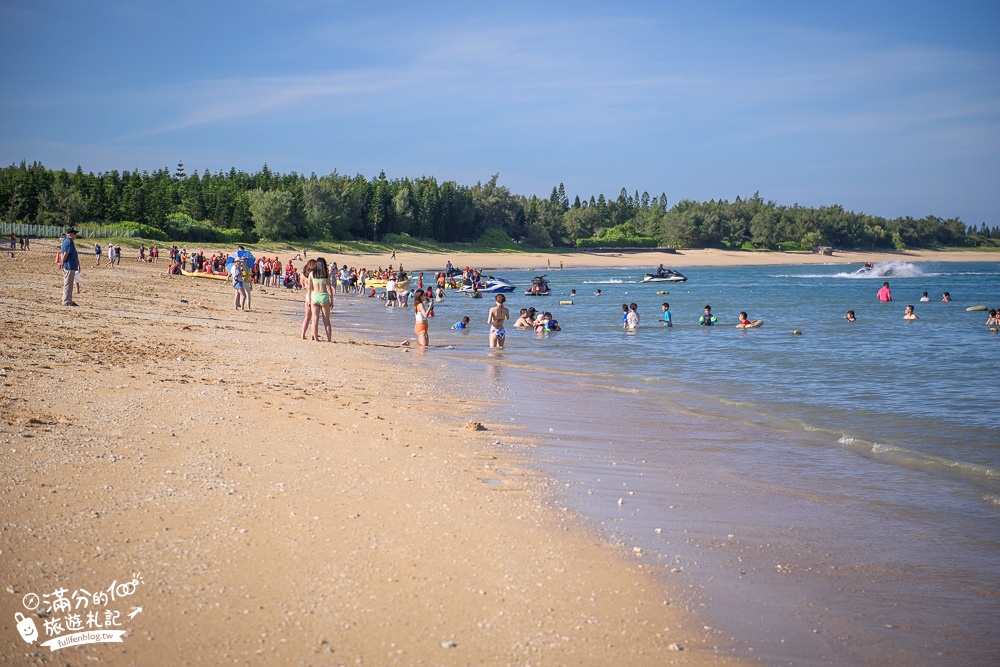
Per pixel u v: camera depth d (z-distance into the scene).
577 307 41.47
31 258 54.38
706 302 47.03
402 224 144.50
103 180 113.38
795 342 24.12
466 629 4.68
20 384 10.28
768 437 10.91
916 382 16.22
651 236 193.12
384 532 6.15
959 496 8.20
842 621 5.22
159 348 15.89
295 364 15.67
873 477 8.90
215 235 112.75
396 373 15.81
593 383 15.75
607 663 4.41
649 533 6.74
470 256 136.38
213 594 4.86
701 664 4.50
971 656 4.81
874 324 31.36
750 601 5.45
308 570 5.30
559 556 6.01
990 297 53.28
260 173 148.62
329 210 130.62
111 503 6.18
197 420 9.33
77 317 19.86
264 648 4.29
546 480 8.20
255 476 7.28
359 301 45.31
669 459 9.52
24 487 6.32
